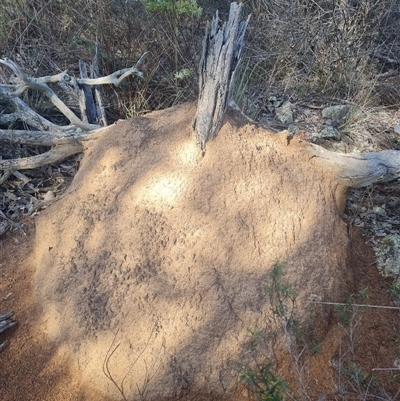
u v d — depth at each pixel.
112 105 2.13
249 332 1.29
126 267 1.38
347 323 1.37
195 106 1.62
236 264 1.36
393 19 2.62
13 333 1.43
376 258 1.59
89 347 1.33
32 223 1.75
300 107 2.23
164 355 1.28
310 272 1.38
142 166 1.53
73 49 2.41
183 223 1.41
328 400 1.25
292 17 2.46
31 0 2.52
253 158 1.48
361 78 2.28
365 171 1.54
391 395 1.28
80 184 1.62
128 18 2.32
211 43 1.53
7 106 2.06
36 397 1.31
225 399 1.26
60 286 1.43
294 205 1.45
